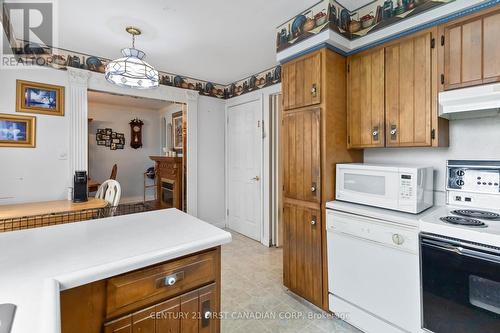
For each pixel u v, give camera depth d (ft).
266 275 8.30
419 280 4.62
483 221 4.45
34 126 8.12
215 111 12.98
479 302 3.90
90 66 9.14
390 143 5.87
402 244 4.83
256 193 11.57
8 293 2.11
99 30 7.30
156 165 17.03
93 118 17.87
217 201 13.21
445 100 4.82
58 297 2.08
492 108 4.44
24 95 7.94
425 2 5.21
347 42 6.40
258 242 11.41
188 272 3.30
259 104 11.23
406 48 5.60
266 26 7.22
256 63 10.03
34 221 6.84
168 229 3.89
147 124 20.12
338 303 5.98
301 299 6.93
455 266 4.12
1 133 7.64
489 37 4.55
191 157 12.12
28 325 1.68
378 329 5.24
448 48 5.00
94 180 17.94
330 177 6.38
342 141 6.63
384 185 5.48
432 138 5.23
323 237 6.32
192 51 8.82
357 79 6.49
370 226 5.33
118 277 2.77
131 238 3.47
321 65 6.24
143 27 7.19
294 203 6.99
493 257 3.70
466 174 5.54
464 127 5.63
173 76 11.39
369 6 6.15
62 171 8.61
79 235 3.59
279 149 10.90
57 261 2.74
